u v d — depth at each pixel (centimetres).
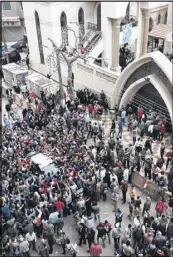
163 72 2206
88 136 2336
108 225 1522
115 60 3278
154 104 2398
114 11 2947
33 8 3212
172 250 1371
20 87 2977
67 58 2752
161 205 1620
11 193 1705
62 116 2397
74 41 3341
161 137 2219
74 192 1686
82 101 2697
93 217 1650
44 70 3503
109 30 3139
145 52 3569
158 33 3438
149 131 2200
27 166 1895
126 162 1920
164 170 1944
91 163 1872
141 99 2478
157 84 2233
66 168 1861
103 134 2314
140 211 1695
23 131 2281
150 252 1399
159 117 2236
